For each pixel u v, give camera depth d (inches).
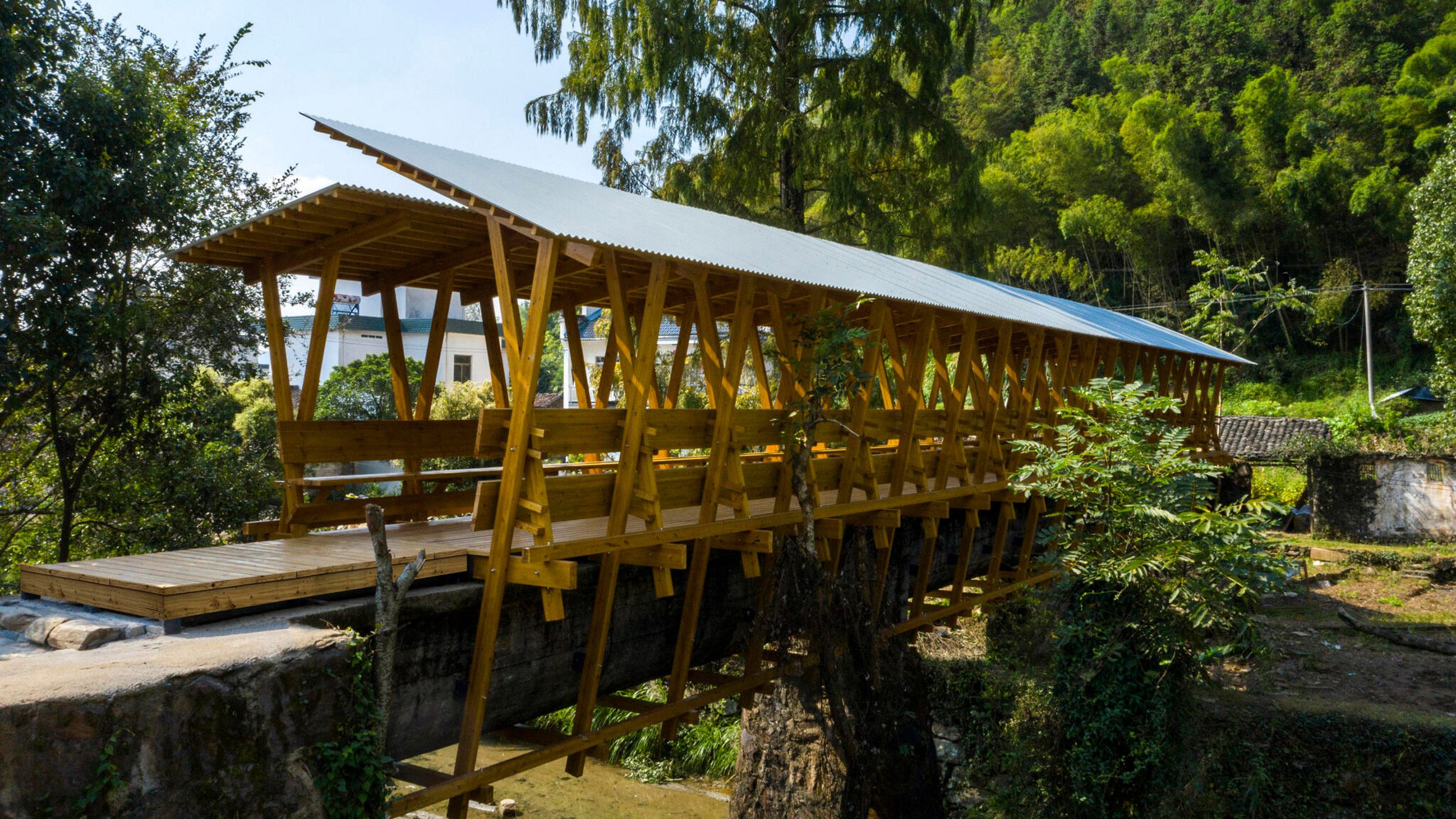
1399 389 1217.4
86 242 346.0
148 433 378.0
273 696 141.0
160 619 153.7
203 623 161.9
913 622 361.1
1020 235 1485.0
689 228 271.9
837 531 295.9
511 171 252.1
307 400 253.0
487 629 190.4
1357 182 1243.8
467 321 1099.9
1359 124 1299.2
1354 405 1096.8
